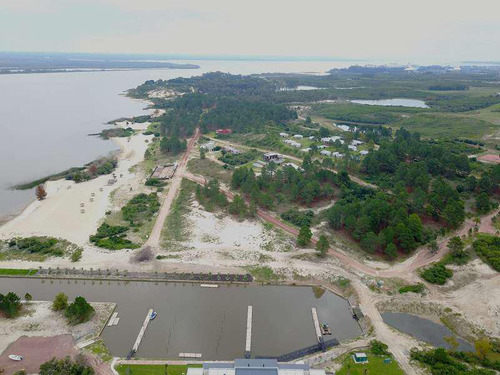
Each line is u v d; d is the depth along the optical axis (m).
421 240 133.12
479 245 129.88
